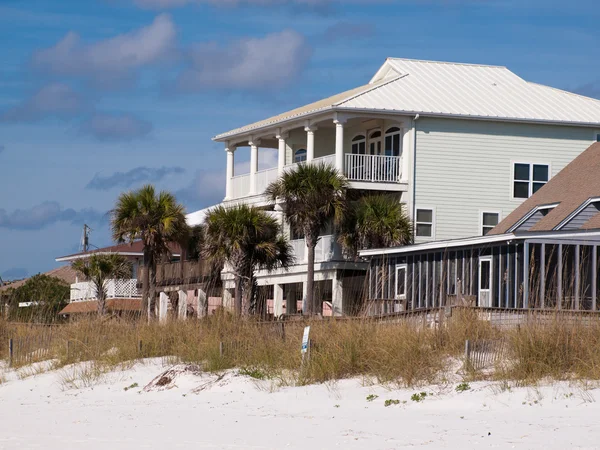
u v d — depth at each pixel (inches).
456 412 1327.5
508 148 3400.6
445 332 1667.1
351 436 1163.3
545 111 3474.4
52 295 3939.5
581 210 2709.2
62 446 1166.3
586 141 3476.9
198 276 3663.9
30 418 1517.0
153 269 3321.9
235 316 2190.0
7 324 2608.3
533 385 1425.9
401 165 3304.6
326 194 2903.5
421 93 3447.3
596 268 2337.6
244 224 2970.0
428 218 3299.7
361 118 3304.6
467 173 3351.4
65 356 2292.1
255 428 1277.1
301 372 1713.8
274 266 3149.6
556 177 3078.2
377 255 2992.1
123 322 2396.7
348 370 1697.8
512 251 2436.0
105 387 1925.4
